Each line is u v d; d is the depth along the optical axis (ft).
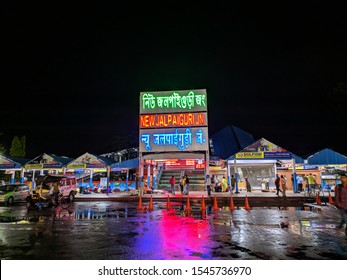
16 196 70.59
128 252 22.38
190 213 47.37
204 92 92.73
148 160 97.14
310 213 46.93
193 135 90.43
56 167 98.07
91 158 97.55
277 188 74.74
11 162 100.94
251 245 24.48
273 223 36.37
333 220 38.99
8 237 28.02
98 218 41.60
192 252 22.34
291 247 23.76
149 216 43.70
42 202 68.54
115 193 96.37
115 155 178.60
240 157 85.71
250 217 42.16
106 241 26.11
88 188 98.63
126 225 34.99
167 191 93.09
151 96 94.68
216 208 53.98
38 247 23.97
